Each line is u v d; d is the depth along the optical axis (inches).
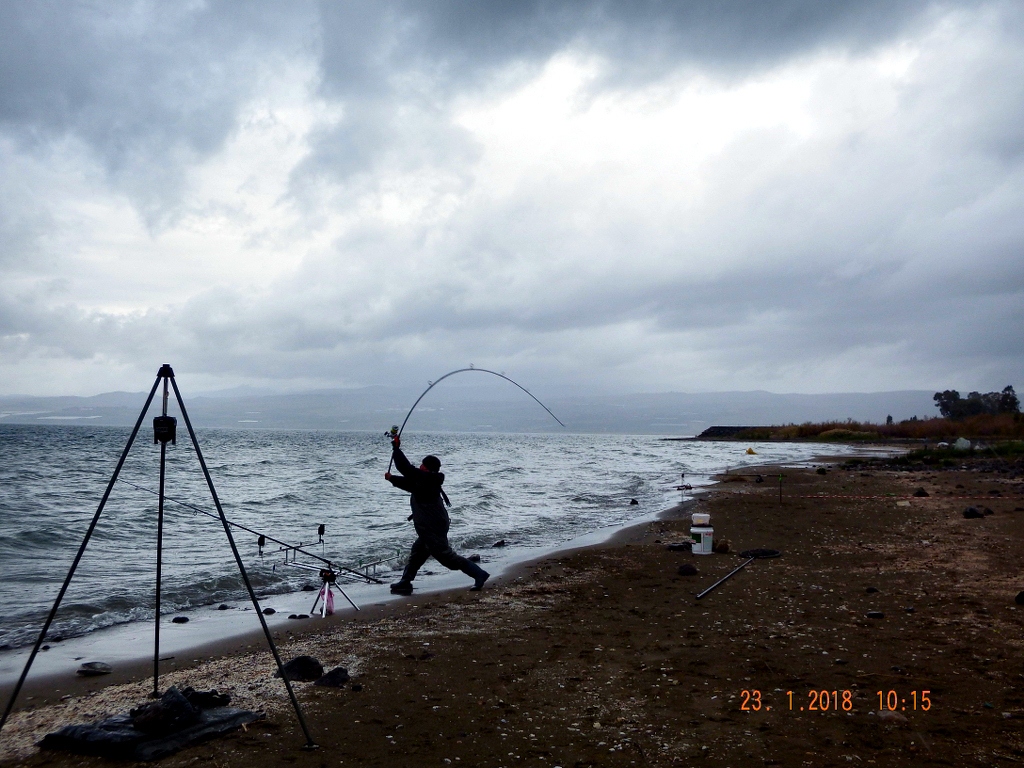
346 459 1694.1
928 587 326.6
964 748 157.2
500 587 350.3
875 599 305.7
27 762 153.0
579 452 2108.8
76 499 772.6
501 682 205.9
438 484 346.3
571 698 192.2
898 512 621.9
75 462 1434.5
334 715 180.4
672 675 209.9
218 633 269.9
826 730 168.6
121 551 468.1
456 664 223.3
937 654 226.1
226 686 202.7
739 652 232.1
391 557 450.6
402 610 306.2
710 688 198.4
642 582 355.3
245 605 323.3
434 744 162.7
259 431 6245.1
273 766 151.3
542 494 845.2
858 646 236.5
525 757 155.8
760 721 174.4
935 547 438.3
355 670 218.1
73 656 239.1
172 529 567.8
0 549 460.8
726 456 1786.4
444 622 280.8
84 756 156.3
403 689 200.2
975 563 381.1
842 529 526.9
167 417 183.5
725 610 291.3
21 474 1094.4
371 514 673.0
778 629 259.9
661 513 658.2
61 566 412.5
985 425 2556.6
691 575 370.0
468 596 332.2
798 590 327.0
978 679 201.6
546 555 443.2
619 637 253.4
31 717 179.2
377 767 151.2
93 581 368.8
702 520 444.5
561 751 158.9
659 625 269.6
